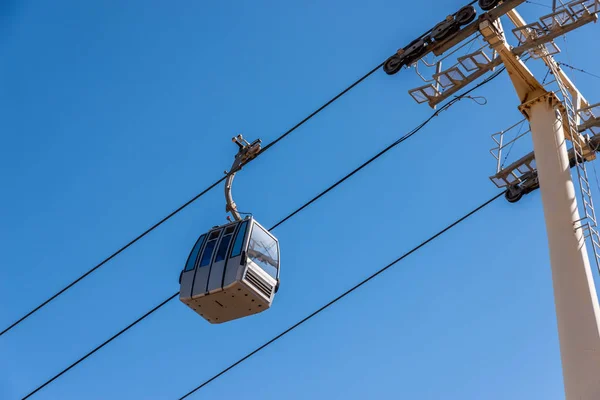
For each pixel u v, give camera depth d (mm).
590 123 18203
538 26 16469
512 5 16469
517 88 16766
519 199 20438
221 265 19156
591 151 18250
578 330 13383
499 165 20484
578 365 13039
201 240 20172
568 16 16156
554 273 14227
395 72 18125
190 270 19562
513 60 16641
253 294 18891
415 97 18109
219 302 19078
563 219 14750
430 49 17688
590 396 12664
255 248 19484
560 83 16656
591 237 14445
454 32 17359
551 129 16047
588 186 15227
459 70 17391
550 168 15539
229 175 20203
